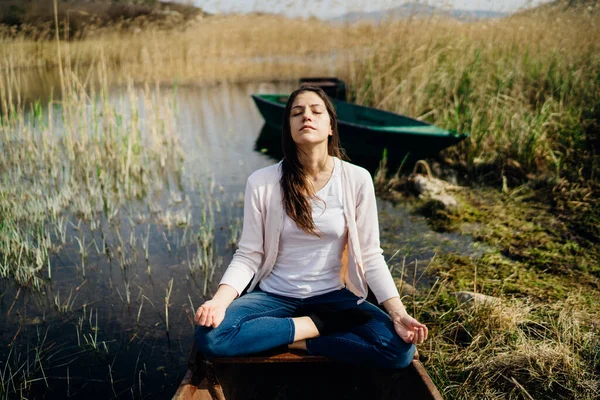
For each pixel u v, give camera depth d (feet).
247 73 45.93
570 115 20.03
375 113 23.11
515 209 16.21
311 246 7.48
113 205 17.57
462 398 8.11
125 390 8.79
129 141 19.98
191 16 49.16
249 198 7.50
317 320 7.25
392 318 7.23
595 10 24.85
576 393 7.93
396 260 13.26
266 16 50.47
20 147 22.07
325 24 46.78
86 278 12.80
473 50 24.86
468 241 14.23
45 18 42.39
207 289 12.13
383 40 26.99
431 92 24.36
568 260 12.69
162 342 10.09
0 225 15.05
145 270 13.14
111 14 45.73
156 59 43.16
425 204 17.06
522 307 10.39
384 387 7.38
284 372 8.07
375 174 20.33
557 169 17.76
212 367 6.92
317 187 7.46
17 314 11.24
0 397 8.63
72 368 9.39
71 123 22.20
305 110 7.07
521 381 8.34
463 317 10.05
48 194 18.33
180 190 19.33
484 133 20.31
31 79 43.09
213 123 30.35
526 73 23.62
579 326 9.50
